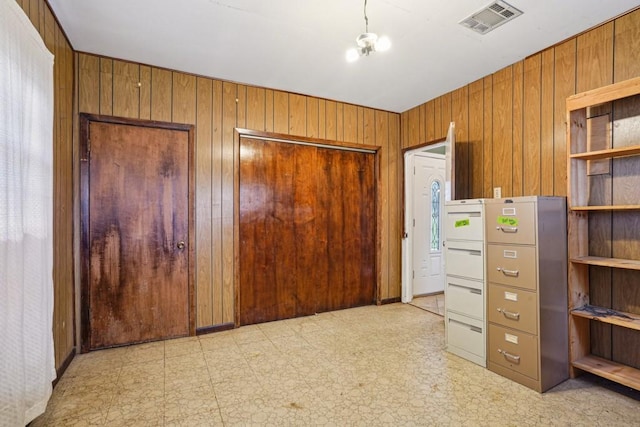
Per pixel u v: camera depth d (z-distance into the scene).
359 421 1.88
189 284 3.19
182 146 3.19
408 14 2.26
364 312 3.98
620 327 2.33
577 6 2.17
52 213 2.10
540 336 2.19
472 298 2.63
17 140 1.51
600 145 2.40
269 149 3.64
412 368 2.52
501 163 3.11
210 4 2.16
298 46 2.71
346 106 4.07
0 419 1.42
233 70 3.16
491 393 2.17
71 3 2.14
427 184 4.80
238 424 1.85
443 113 3.78
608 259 2.30
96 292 2.86
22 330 1.55
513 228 2.35
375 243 4.32
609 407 2.01
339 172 4.09
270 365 2.57
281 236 3.70
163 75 3.11
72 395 2.14
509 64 3.02
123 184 2.96
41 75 1.86
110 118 2.90
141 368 2.52
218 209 3.34
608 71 2.34
